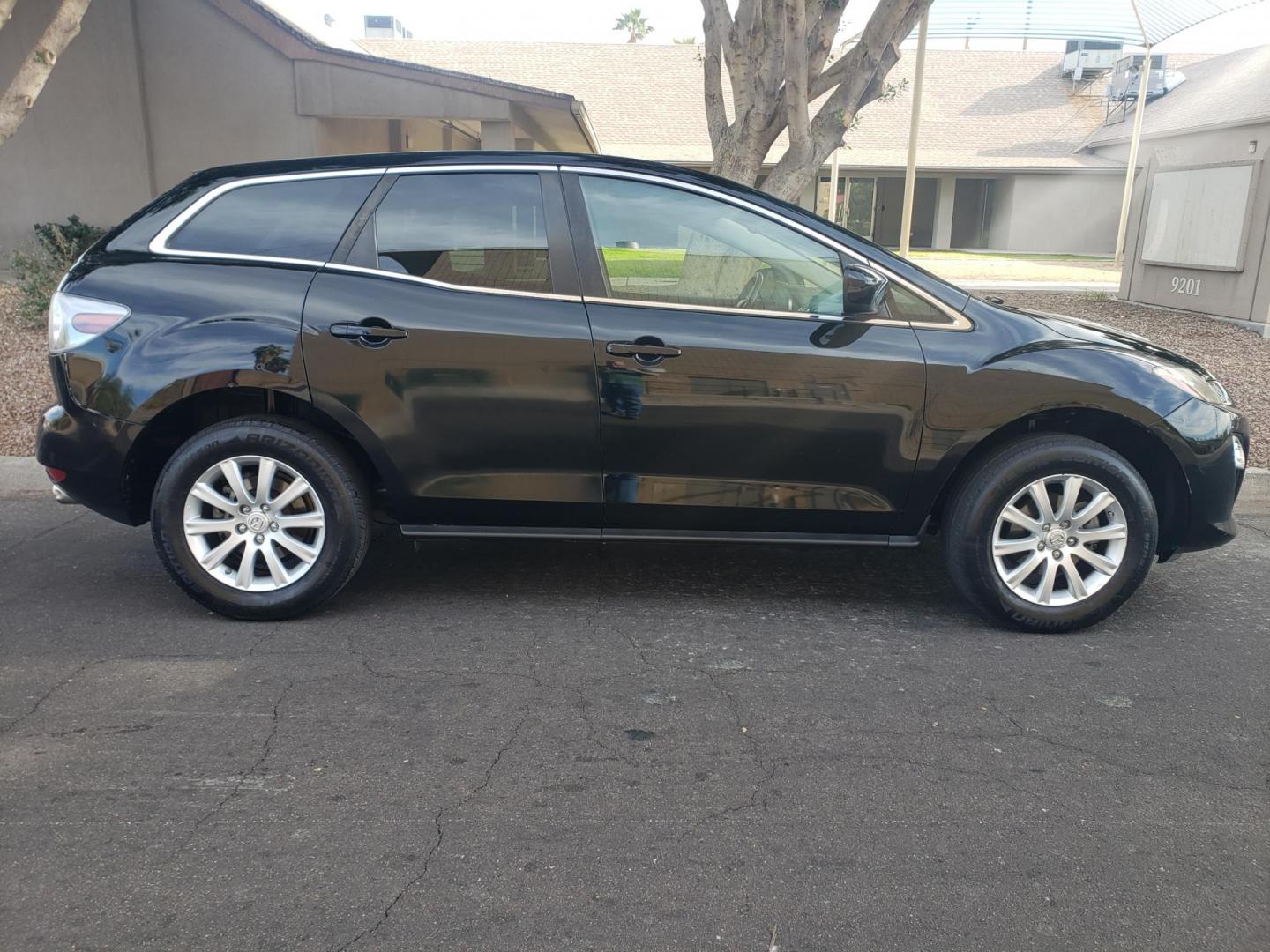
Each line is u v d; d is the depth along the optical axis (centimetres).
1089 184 3072
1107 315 1306
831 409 407
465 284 410
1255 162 1173
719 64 854
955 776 316
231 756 321
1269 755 331
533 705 357
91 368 406
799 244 414
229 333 403
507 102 1366
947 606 457
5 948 237
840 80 825
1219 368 954
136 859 270
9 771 311
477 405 407
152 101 1398
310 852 274
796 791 307
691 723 346
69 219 1256
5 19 736
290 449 407
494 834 283
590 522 425
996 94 3453
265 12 1351
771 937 245
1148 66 2470
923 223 3247
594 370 404
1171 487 426
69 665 385
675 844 280
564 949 240
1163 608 455
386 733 337
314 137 1392
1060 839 285
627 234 413
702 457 412
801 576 493
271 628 421
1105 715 356
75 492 421
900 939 245
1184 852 279
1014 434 426
